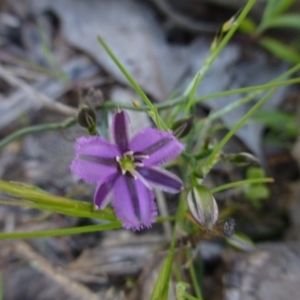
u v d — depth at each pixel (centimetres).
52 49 15
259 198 13
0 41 15
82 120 9
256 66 15
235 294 11
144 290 11
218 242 12
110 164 8
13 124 14
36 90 14
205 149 10
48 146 13
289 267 11
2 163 13
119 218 8
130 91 14
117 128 8
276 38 15
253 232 13
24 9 16
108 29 15
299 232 12
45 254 12
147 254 12
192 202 8
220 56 15
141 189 8
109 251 12
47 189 13
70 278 12
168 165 12
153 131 8
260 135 14
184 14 15
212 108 14
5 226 12
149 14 15
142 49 15
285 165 14
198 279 11
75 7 15
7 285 11
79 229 9
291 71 12
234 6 15
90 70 15
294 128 14
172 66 15
